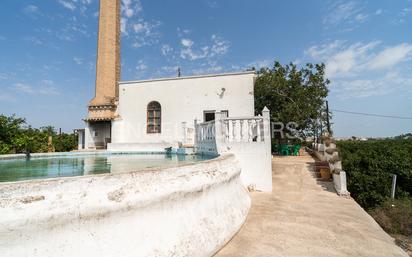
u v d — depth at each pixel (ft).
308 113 59.11
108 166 26.91
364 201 41.32
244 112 53.98
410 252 16.56
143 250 10.25
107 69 69.15
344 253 15.23
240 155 29.96
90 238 9.04
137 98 60.44
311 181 35.22
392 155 48.70
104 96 67.62
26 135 51.72
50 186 8.61
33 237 7.92
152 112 59.72
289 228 18.89
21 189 8.04
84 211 8.98
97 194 9.52
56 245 8.29
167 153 45.60
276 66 67.21
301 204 25.27
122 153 47.88
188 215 13.03
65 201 8.70
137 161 32.37
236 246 15.61
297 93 62.08
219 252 14.67
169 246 11.22
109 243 9.41
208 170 15.87
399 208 31.91
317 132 66.08
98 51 70.28
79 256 8.60
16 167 25.93
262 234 17.66
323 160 45.62
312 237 17.38
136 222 10.45
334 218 21.25
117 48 72.59
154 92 59.41
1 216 7.46
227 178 17.92
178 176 13.06
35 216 7.97
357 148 63.21
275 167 42.29
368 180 42.68
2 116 47.62
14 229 7.61
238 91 54.75
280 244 16.16
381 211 32.30
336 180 31.71
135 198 10.46
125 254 9.68
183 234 12.17
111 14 71.72
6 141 47.24
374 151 50.90
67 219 8.60
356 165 46.91
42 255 7.94
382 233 18.40
